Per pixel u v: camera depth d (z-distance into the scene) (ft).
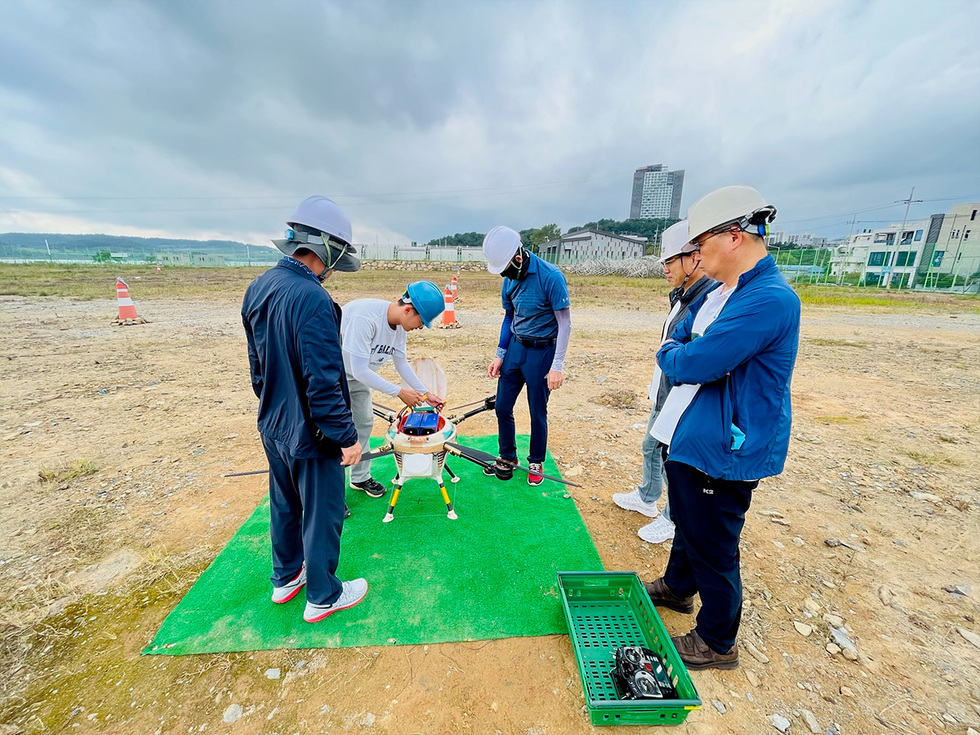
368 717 5.87
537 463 11.29
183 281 75.82
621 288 81.51
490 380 20.27
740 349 5.15
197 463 12.46
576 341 30.99
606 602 7.74
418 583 8.07
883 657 6.88
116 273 94.53
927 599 8.04
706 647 6.55
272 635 6.97
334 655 6.68
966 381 21.88
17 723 5.70
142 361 22.76
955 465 13.07
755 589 8.23
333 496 6.83
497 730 5.73
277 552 7.30
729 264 5.54
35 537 9.28
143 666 6.46
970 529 10.07
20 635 6.93
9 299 46.98
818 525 10.20
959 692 6.33
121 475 11.80
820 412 17.65
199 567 8.46
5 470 11.96
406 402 9.54
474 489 11.28
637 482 11.97
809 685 6.41
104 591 7.88
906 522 10.34
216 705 5.98
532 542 9.23
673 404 6.28
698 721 5.86
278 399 6.27
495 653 6.75
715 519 5.87
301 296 5.73
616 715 5.65
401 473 9.48
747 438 5.45
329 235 6.08
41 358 22.94
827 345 31.04
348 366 8.86
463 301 55.72
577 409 17.40
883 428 15.93
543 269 9.74
